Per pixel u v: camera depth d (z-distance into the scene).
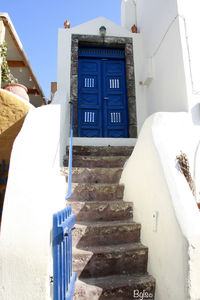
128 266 2.34
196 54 3.63
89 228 2.56
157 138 2.62
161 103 4.57
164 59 4.41
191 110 3.34
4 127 3.16
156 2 4.83
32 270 1.48
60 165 3.50
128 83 6.00
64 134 3.98
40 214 1.60
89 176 3.67
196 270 1.68
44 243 1.53
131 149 4.67
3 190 3.00
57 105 2.88
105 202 3.01
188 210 1.90
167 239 1.99
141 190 2.72
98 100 6.08
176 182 2.13
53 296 1.51
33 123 2.22
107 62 6.37
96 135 5.89
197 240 1.70
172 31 3.98
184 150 2.93
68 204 2.89
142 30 6.10
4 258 1.49
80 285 2.09
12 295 1.44
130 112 5.84
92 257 2.29
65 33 6.03
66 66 5.83
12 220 1.58
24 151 1.88
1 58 4.55
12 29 5.15
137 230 2.66
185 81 3.49
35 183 1.70
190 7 3.81
